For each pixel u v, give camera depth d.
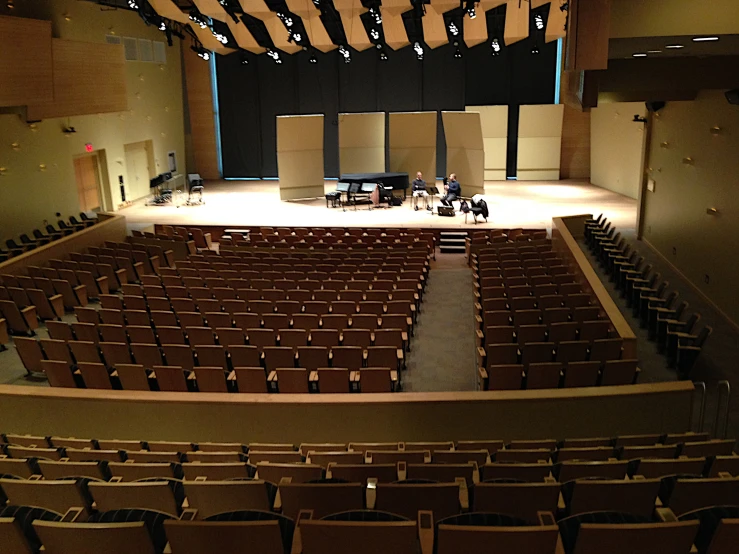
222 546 3.30
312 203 21.30
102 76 17.61
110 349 8.17
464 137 20.81
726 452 5.42
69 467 4.95
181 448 6.04
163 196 22.05
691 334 8.87
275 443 6.72
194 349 8.05
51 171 17.73
